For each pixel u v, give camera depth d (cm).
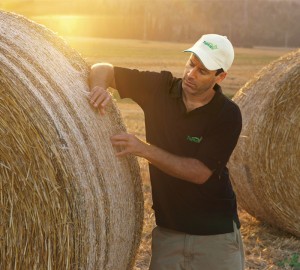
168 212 529
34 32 543
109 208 512
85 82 545
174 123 511
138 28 6912
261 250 884
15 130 452
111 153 533
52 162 459
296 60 963
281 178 946
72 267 474
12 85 459
